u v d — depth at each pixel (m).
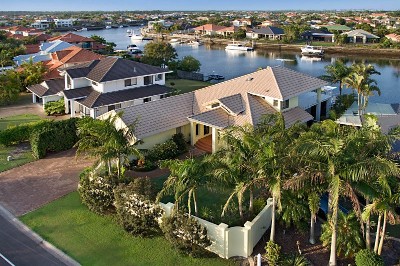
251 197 27.34
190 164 25.48
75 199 33.38
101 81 55.59
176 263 25.23
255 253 25.92
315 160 22.22
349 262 24.48
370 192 21.17
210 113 42.34
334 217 22.50
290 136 27.06
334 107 53.50
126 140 32.09
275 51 149.88
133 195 28.03
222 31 185.75
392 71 103.38
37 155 42.38
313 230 26.14
